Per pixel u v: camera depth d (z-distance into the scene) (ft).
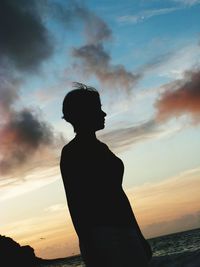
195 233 577.02
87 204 7.88
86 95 8.85
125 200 8.28
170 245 348.18
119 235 7.76
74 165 8.19
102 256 7.64
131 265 7.57
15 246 433.89
